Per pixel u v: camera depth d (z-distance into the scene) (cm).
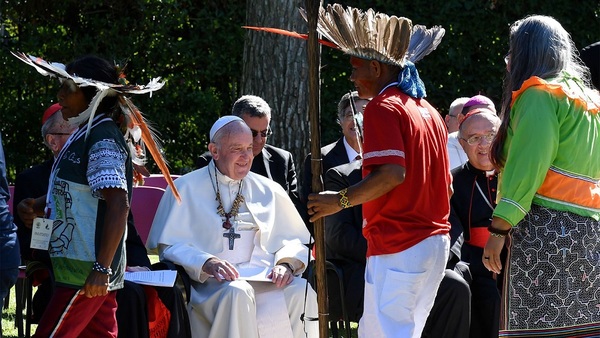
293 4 1376
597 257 610
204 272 743
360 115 668
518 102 602
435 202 628
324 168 894
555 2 1670
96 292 593
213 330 734
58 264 607
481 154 818
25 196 753
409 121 605
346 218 816
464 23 1642
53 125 746
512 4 1655
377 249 625
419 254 613
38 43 1552
